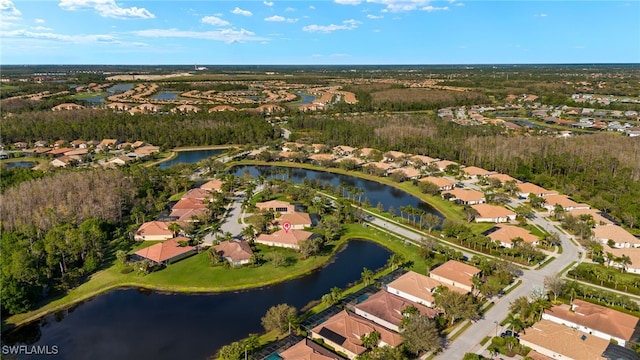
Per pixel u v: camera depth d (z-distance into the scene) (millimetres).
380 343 82062
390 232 140750
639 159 188375
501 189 184000
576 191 176750
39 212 134875
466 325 89062
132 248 128375
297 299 102062
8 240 116812
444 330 87438
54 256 109688
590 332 86125
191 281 108812
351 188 175500
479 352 80125
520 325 83875
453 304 88688
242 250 119875
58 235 115562
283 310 87375
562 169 196000
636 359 75875
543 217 152875
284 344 82500
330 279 111938
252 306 99062
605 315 88250
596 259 118375
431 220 138375
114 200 150125
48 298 101500
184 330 90062
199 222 147375
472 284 101875
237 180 198250
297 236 131125
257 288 106938
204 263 117938
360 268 118000
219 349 83625
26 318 93938
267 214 149000
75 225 132500
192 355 82188
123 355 82500
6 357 79812
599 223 142625
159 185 183625
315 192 177250
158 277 110688
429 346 76812
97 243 120375
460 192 173750
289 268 116250
